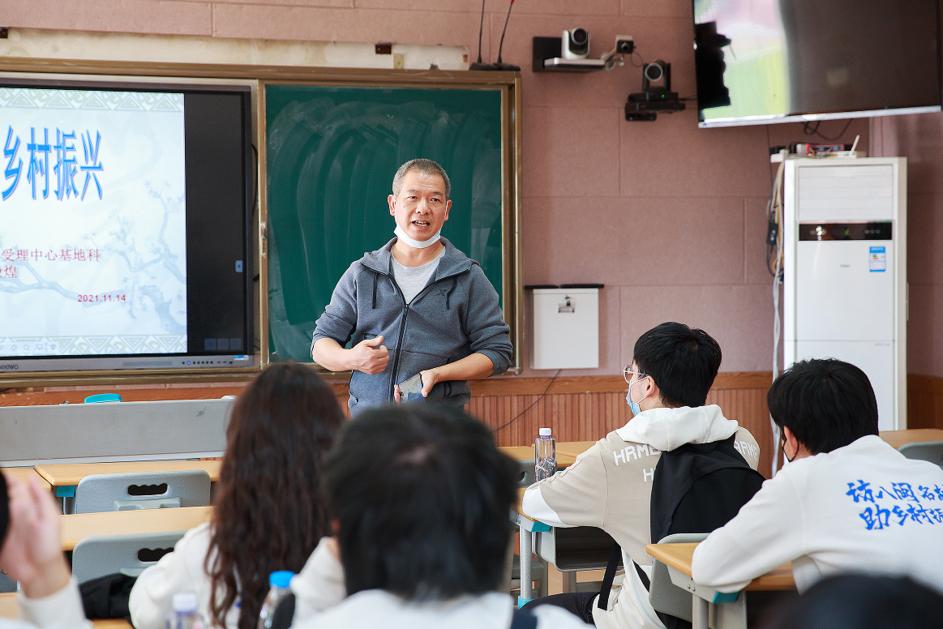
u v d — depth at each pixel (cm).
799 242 488
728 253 531
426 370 326
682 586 203
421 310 335
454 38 496
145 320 469
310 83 478
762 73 500
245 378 480
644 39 517
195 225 473
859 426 191
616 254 520
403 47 494
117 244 465
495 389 508
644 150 521
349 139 483
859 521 180
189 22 470
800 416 193
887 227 487
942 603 58
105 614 192
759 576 191
